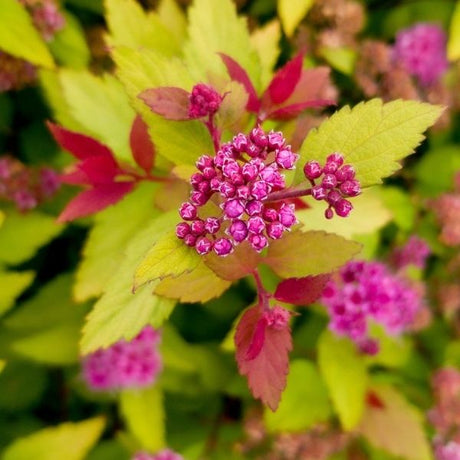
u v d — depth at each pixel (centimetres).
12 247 30
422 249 34
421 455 30
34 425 33
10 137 35
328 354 29
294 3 30
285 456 32
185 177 21
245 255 20
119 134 27
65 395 34
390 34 40
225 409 35
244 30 25
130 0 27
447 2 39
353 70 35
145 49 22
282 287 20
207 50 25
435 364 35
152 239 22
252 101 23
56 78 30
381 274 29
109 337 21
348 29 34
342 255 20
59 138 23
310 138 20
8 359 32
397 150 20
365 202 26
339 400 29
